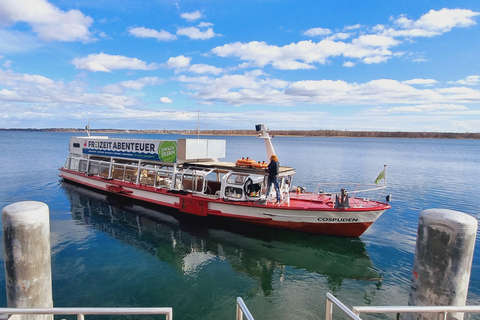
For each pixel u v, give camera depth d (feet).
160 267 38.09
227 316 27.99
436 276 13.42
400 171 150.71
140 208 64.64
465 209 74.38
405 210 72.28
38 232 14.73
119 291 31.99
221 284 34.22
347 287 34.27
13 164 148.36
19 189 85.20
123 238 47.83
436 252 13.35
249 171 53.21
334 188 101.30
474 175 137.18
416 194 92.63
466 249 12.98
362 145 514.27
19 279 14.42
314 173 138.41
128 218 58.03
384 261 41.37
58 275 35.19
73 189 84.17
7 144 332.19
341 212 46.26
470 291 33.83
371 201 50.96
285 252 43.68
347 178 123.34
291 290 33.27
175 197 59.31
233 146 414.21
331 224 47.73
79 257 40.45
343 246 46.16
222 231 51.62
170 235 49.60
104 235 48.98
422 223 13.94
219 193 57.06
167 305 29.58
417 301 14.24
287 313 28.81
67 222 55.47
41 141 424.05
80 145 85.46
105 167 76.18
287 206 48.52
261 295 32.04
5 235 14.30
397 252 44.47
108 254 41.70
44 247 15.16
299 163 185.26
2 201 71.61
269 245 46.06
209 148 62.34
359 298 31.89
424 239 13.82
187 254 42.42
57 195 76.79
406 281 35.94
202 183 57.62
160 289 32.65
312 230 49.37
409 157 248.32
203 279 35.29
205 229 52.49
